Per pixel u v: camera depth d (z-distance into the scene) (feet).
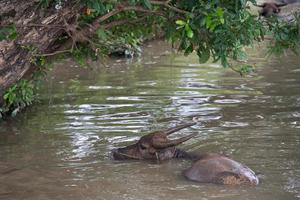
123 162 30.04
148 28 34.76
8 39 29.17
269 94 43.45
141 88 46.24
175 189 25.76
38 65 34.53
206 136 33.76
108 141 33.17
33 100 42.27
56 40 34.30
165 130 32.60
